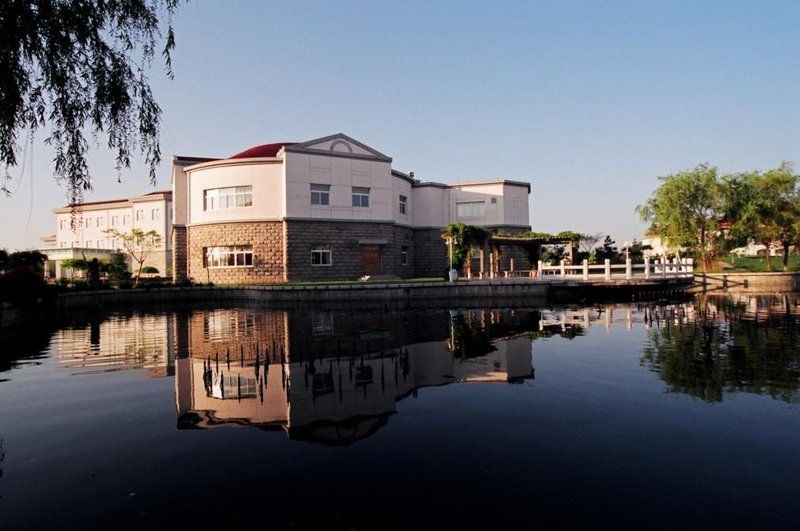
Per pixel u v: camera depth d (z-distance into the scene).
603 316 19.94
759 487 4.87
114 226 56.16
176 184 41.34
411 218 43.81
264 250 35.12
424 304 26.84
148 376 10.10
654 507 4.52
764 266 45.19
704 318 18.42
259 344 13.88
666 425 6.62
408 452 5.85
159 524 4.34
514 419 6.96
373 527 4.25
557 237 31.95
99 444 6.23
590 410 7.33
